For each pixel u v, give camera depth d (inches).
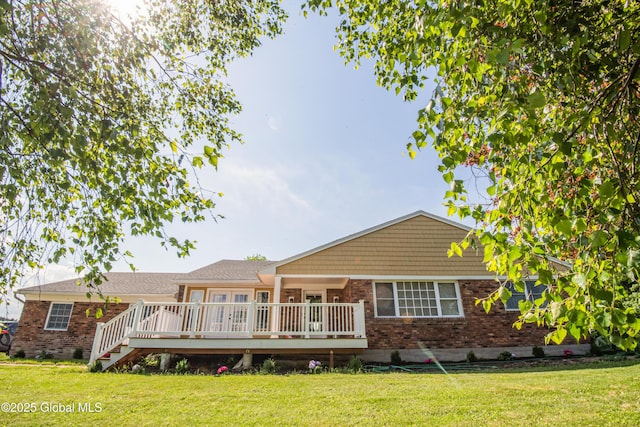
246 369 390.3
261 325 572.7
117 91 153.8
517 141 82.9
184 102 221.3
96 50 148.7
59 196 157.2
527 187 99.7
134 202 139.0
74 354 580.1
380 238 530.0
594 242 70.9
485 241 94.4
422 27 101.1
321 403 221.8
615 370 312.2
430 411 201.6
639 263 67.6
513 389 245.3
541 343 474.3
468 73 101.1
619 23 91.7
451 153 93.1
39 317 610.2
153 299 638.5
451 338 472.4
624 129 97.4
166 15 215.8
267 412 205.0
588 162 89.7
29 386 267.4
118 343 393.1
